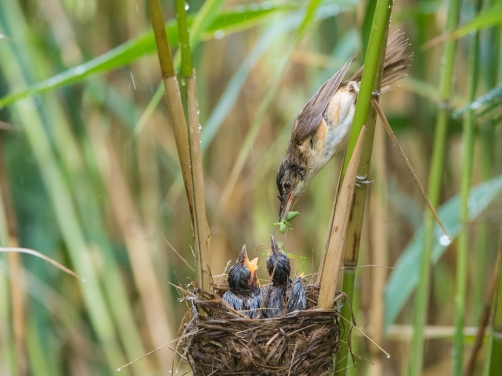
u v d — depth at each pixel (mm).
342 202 4730
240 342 5223
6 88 9992
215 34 7250
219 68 11273
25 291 9633
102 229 10000
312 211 11438
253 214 11531
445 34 6262
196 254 4816
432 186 6402
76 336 11016
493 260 10484
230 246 11492
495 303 5277
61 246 10938
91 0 9938
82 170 9906
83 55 10203
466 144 6344
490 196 7262
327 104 7457
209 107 11195
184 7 4168
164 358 10141
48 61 9578
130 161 11516
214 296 5223
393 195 10797
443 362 10336
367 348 7066
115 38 10594
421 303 6438
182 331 5707
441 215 7277
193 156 4422
